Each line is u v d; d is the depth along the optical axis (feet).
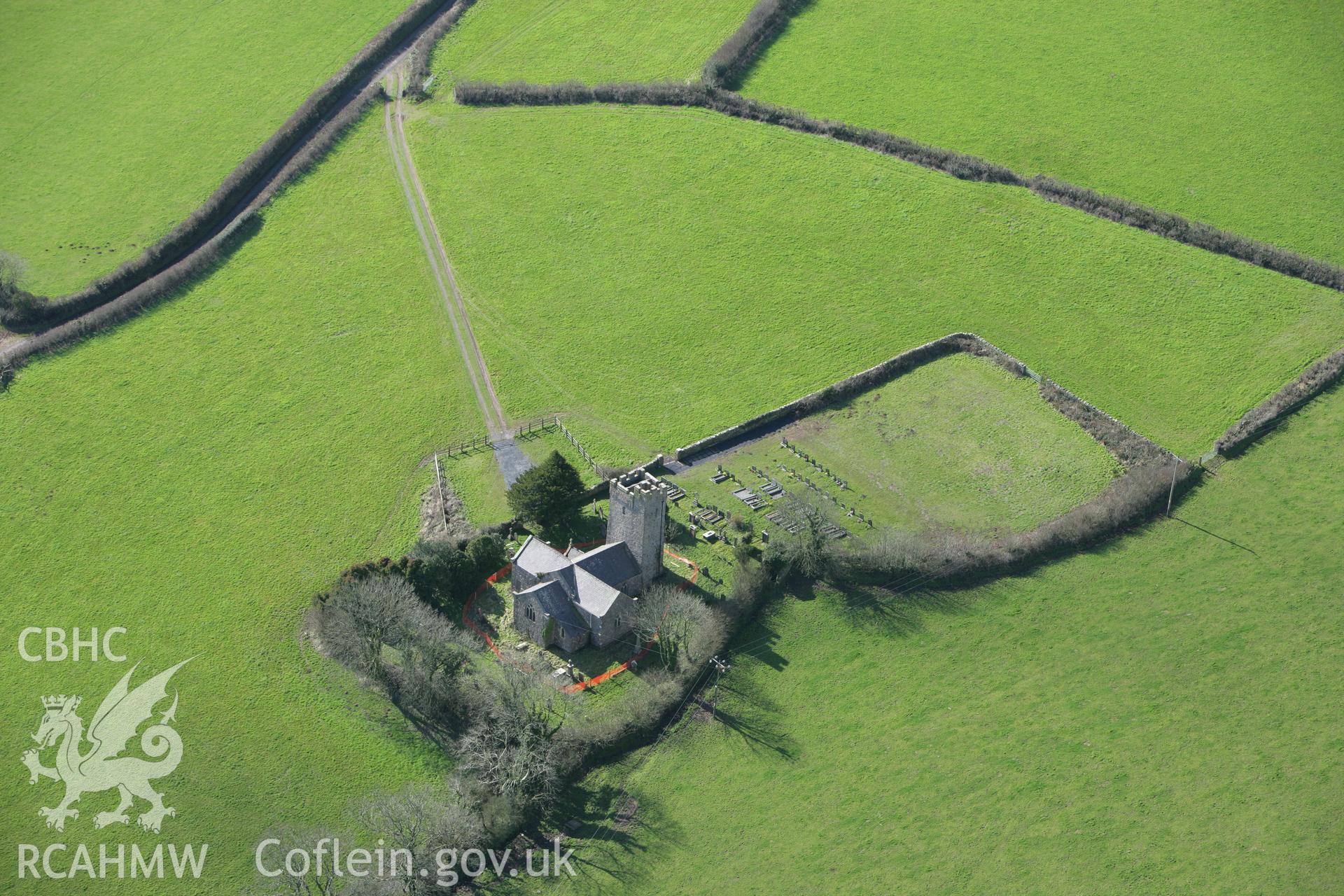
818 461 530.68
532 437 549.13
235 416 567.59
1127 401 558.97
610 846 387.55
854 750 415.85
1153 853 382.83
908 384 572.92
